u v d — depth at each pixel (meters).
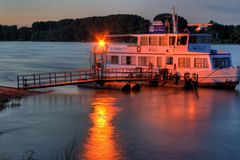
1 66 102.50
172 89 55.81
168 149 28.84
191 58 55.69
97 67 64.19
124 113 40.22
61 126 34.84
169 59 57.44
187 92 53.28
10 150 28.45
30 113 39.88
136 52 60.38
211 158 27.19
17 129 33.84
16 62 119.12
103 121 36.72
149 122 36.47
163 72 57.41
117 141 30.55
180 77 56.78
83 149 28.66
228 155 27.78
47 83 55.75
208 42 57.94
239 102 46.41
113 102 46.16
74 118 37.84
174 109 42.31
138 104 44.94
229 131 33.66
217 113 40.53
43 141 30.48
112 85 56.19
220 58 55.56
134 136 31.94
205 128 34.59
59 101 46.56
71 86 60.34
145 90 55.19
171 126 35.16
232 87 56.19
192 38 56.59
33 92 52.47
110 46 63.22
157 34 58.19
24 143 30.02
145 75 58.03
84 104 44.78
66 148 28.81
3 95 48.31
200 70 55.16
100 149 28.66
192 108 42.88
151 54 59.00
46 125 35.16
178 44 56.59
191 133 33.00
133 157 27.19
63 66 103.25
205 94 51.72
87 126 34.88
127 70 61.00
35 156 27.20
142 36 59.94
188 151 28.52
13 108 42.19
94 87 57.91
